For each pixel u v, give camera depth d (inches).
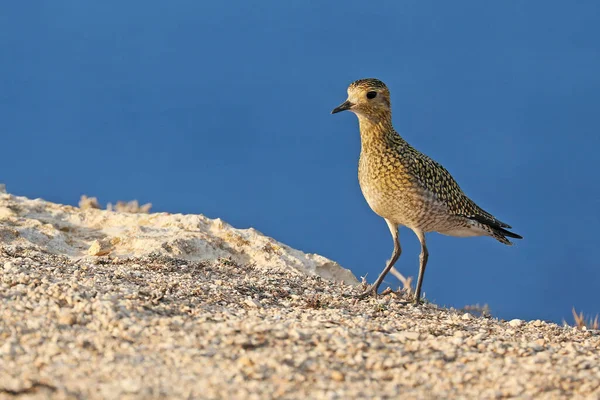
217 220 763.4
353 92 613.9
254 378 382.9
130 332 428.1
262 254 707.4
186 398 352.5
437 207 614.9
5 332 417.7
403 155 608.1
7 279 500.7
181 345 415.2
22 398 340.8
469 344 461.7
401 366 417.1
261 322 463.2
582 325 643.5
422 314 564.1
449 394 387.5
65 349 402.6
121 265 619.5
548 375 415.2
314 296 585.9
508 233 669.3
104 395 349.1
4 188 845.2
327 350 425.7
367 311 554.9
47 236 683.4
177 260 654.5
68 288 481.1
